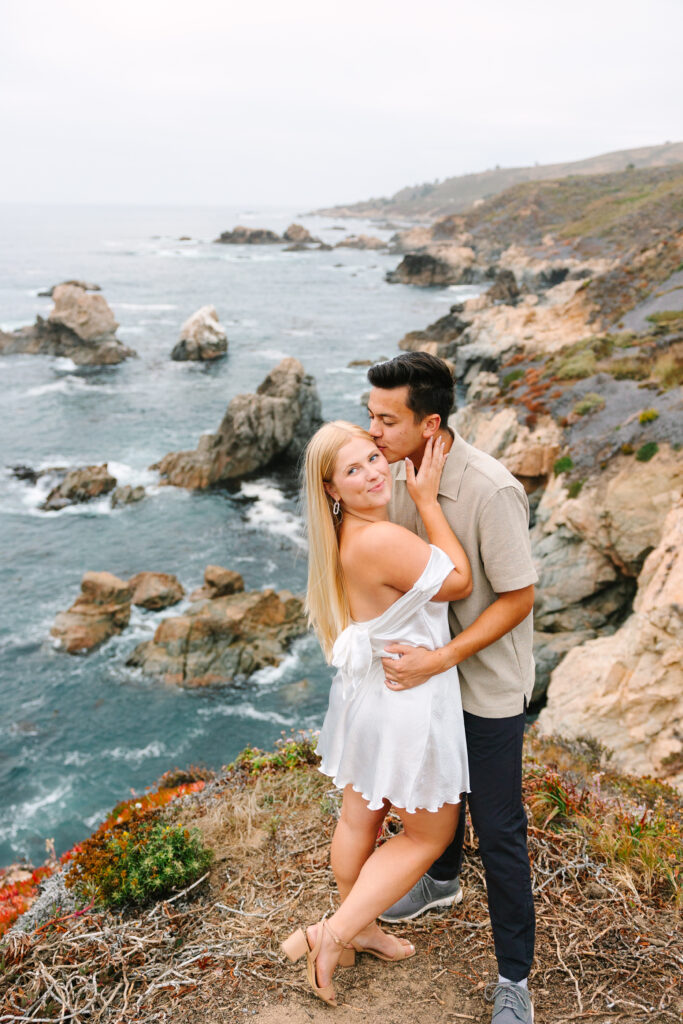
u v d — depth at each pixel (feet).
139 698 54.34
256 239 576.20
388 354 174.70
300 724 51.72
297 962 9.55
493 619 7.42
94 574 65.21
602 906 10.36
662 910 10.30
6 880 24.88
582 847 11.79
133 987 9.39
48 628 63.10
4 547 78.07
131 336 192.44
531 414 74.13
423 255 327.26
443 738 7.48
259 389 103.81
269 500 91.66
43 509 87.45
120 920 10.94
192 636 58.18
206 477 95.30
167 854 11.64
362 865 8.62
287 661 58.03
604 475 58.34
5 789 46.19
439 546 7.36
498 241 401.08
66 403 130.21
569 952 9.48
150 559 75.82
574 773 16.08
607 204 384.68
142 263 412.57
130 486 91.15
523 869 7.97
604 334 98.02
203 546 78.74
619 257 274.36
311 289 302.45
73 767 47.98
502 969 8.21
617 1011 8.50
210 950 9.95
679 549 37.19
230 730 51.13
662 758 31.37
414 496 7.54
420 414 7.17
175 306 246.88
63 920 11.03
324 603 7.82
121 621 62.75
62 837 42.80
